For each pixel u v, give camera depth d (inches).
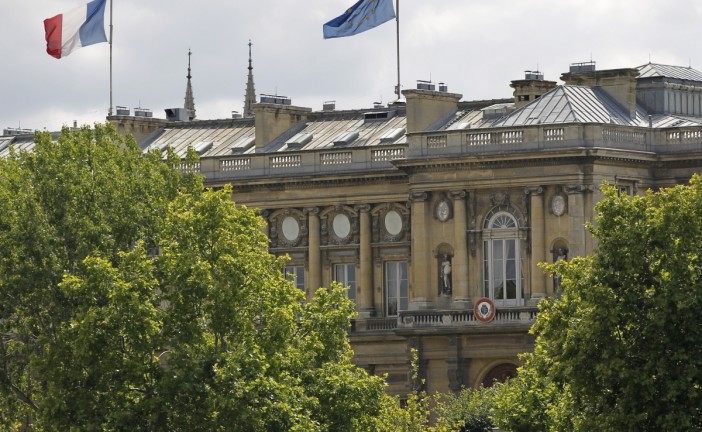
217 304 5482.3
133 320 5442.9
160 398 5369.1
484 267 6934.1
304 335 5713.6
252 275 5541.3
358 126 7613.2
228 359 5378.9
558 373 5103.3
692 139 6884.8
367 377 5689.0
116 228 6225.4
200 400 5383.9
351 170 7283.5
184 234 5570.9
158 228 6235.2
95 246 6141.7
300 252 7426.2
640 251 5118.1
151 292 5526.6
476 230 6934.1
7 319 6186.0
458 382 6914.4
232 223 5625.0
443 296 7003.0
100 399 5438.0
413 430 6013.8
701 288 5044.3
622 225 5147.6
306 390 5590.6
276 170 7436.0
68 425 5447.8
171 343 5482.3
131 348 5462.6
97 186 6269.7
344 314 5748.0
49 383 5565.9
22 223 6117.1
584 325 5073.8
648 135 6939.0
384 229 7288.4
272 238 7470.5
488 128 6904.5
